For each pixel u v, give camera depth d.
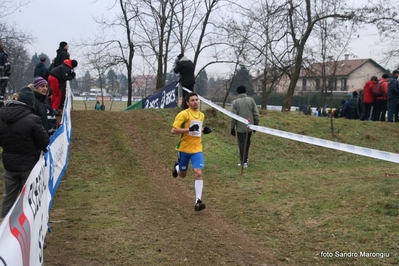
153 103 16.52
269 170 10.29
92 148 11.24
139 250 5.20
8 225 3.00
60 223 6.20
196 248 5.31
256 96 45.25
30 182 3.92
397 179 8.51
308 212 6.64
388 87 15.90
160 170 9.95
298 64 19.88
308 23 19.17
